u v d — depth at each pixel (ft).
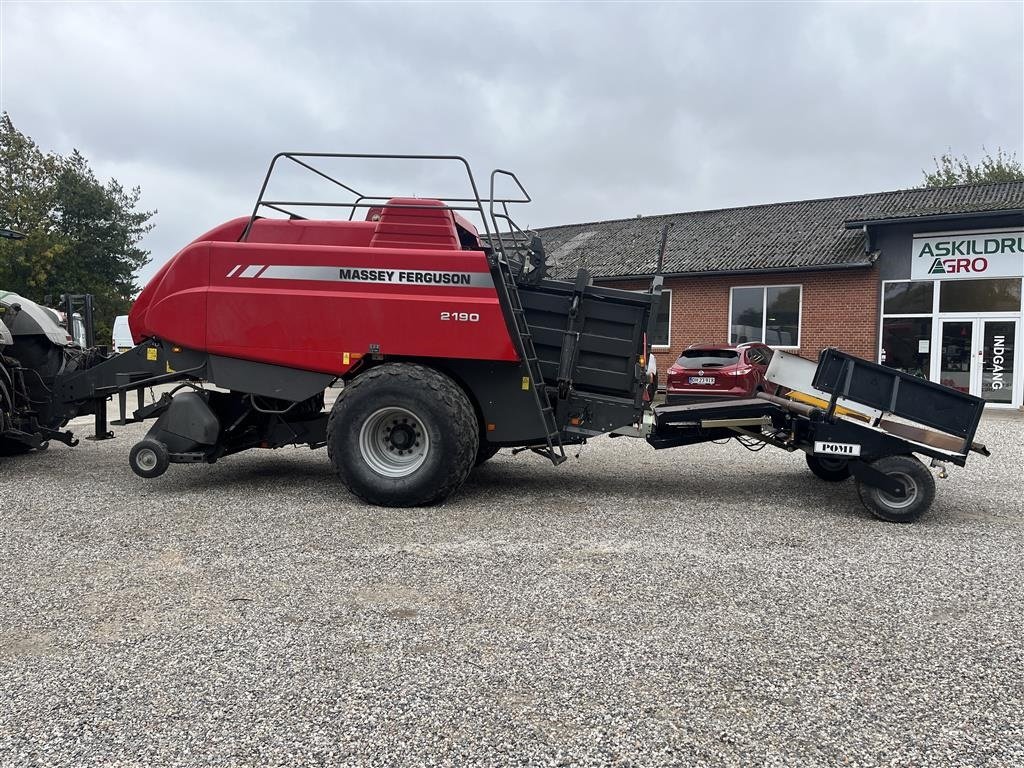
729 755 8.09
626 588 13.29
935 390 18.84
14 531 16.79
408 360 20.24
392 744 8.23
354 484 19.40
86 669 9.95
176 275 20.44
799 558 15.29
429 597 12.73
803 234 67.51
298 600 12.54
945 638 11.24
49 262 126.00
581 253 77.92
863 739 8.43
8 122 135.23
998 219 53.36
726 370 46.26
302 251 19.83
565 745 8.24
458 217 22.09
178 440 20.80
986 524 18.48
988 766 7.93
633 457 29.55
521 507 19.74
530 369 19.27
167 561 14.62
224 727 8.54
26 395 25.23
